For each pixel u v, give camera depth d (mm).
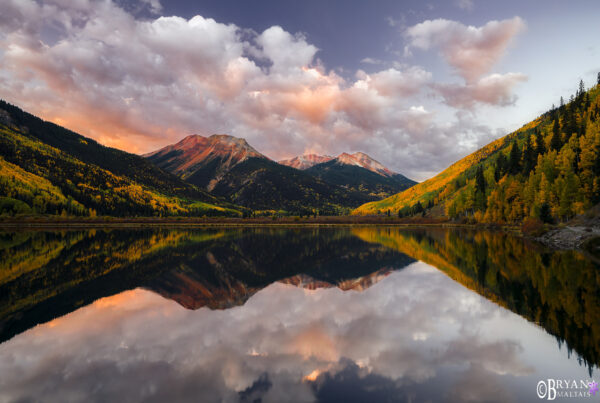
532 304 22688
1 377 12641
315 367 13562
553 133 112250
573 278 30188
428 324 19266
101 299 26031
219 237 97500
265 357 14656
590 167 75188
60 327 19062
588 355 14391
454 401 10703
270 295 27844
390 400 10750
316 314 21844
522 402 10609
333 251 62781
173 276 36594
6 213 157750
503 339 16578
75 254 53344
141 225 162875
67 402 10812
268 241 85062
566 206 72250
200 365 13781
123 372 13125
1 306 23844
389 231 126312
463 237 82875
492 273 34531
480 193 128750
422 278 34062
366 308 23188
